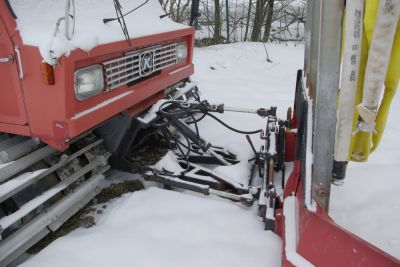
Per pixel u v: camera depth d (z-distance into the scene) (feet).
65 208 8.29
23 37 7.11
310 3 8.82
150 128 11.20
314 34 7.20
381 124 6.02
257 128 14.79
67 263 7.33
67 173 8.52
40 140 8.05
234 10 50.16
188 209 8.99
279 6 50.44
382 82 5.34
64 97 7.16
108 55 8.52
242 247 7.66
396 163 11.34
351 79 5.50
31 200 7.61
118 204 9.55
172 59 11.75
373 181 10.01
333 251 5.79
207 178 9.88
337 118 5.90
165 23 11.96
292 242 6.47
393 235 7.94
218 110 10.73
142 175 10.48
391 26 5.00
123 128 9.48
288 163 10.16
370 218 8.52
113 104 8.64
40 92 7.28
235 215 8.79
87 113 7.76
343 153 5.98
